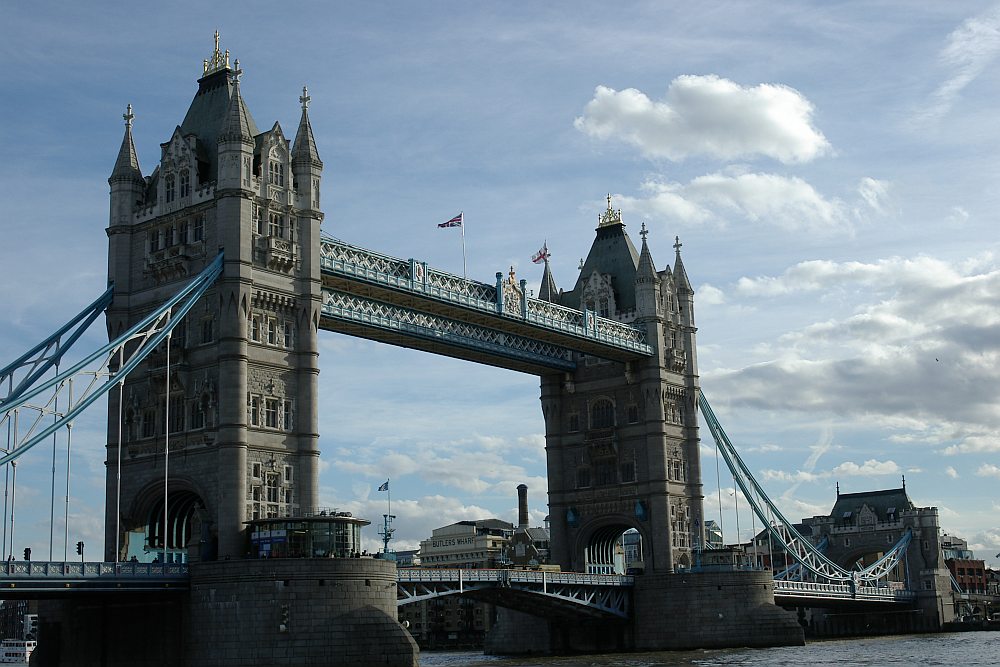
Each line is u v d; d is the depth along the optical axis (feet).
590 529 497.46
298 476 338.34
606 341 470.80
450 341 426.92
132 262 354.95
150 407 343.46
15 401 285.84
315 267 352.49
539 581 419.74
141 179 362.12
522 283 440.04
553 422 511.40
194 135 352.08
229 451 322.55
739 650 440.45
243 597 303.27
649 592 465.88
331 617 305.53
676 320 511.40
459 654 606.14
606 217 531.50
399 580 363.15
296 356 344.90
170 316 337.11
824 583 586.86
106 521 342.23
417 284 393.29
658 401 490.90
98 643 328.49
